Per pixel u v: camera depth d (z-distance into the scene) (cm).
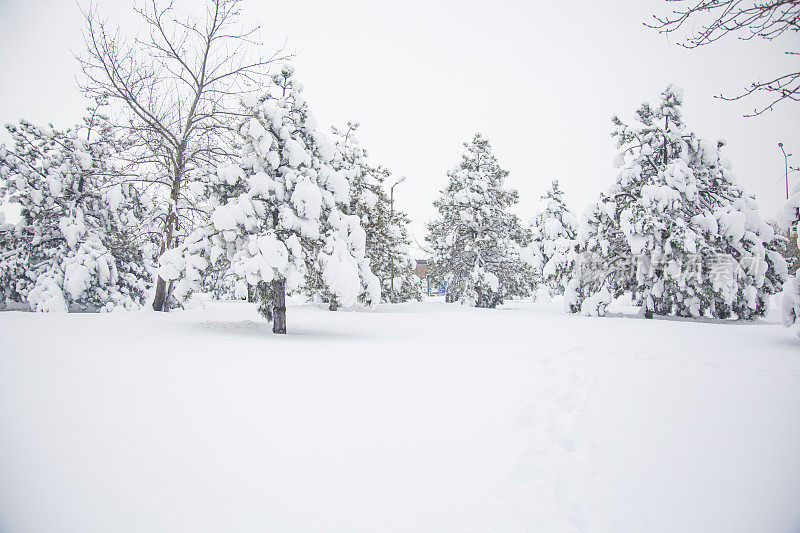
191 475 385
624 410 472
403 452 433
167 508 343
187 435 448
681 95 2383
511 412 510
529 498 360
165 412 492
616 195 2464
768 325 1888
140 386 558
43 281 1805
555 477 379
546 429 458
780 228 1201
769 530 307
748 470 368
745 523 315
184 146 1725
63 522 321
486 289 3241
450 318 2036
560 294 6041
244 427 471
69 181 1944
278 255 1153
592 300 2378
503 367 702
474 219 3244
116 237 1995
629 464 384
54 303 1742
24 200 1917
